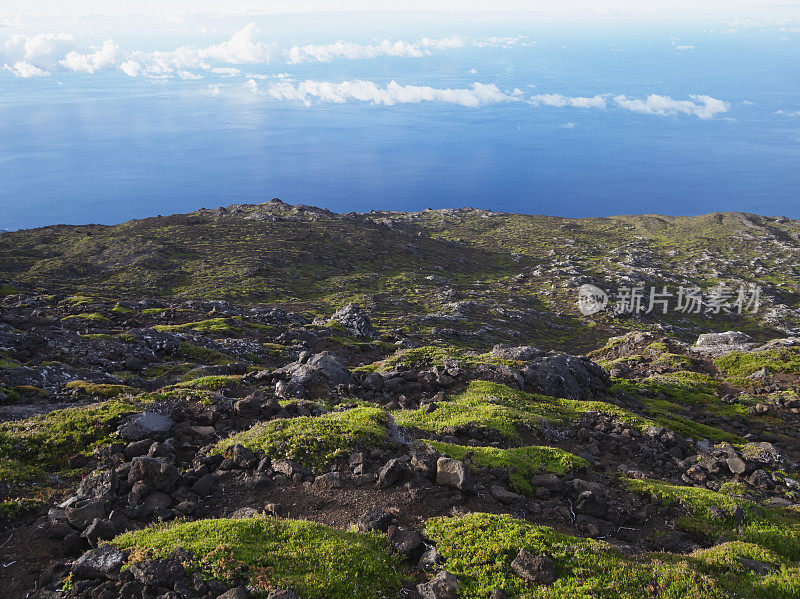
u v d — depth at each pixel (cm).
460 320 15912
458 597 1274
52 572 1271
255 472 1864
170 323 7300
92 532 1405
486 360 4397
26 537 1441
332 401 2995
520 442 2642
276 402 2614
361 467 1867
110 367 4250
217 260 18238
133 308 8031
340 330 8456
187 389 2892
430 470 1862
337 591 1227
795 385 5378
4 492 1645
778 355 6112
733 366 6112
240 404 2533
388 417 2373
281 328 7781
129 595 1158
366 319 9181
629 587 1368
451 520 1573
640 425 3284
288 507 1677
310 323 9200
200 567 1229
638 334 7725
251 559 1279
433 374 3703
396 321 14100
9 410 2628
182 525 1436
